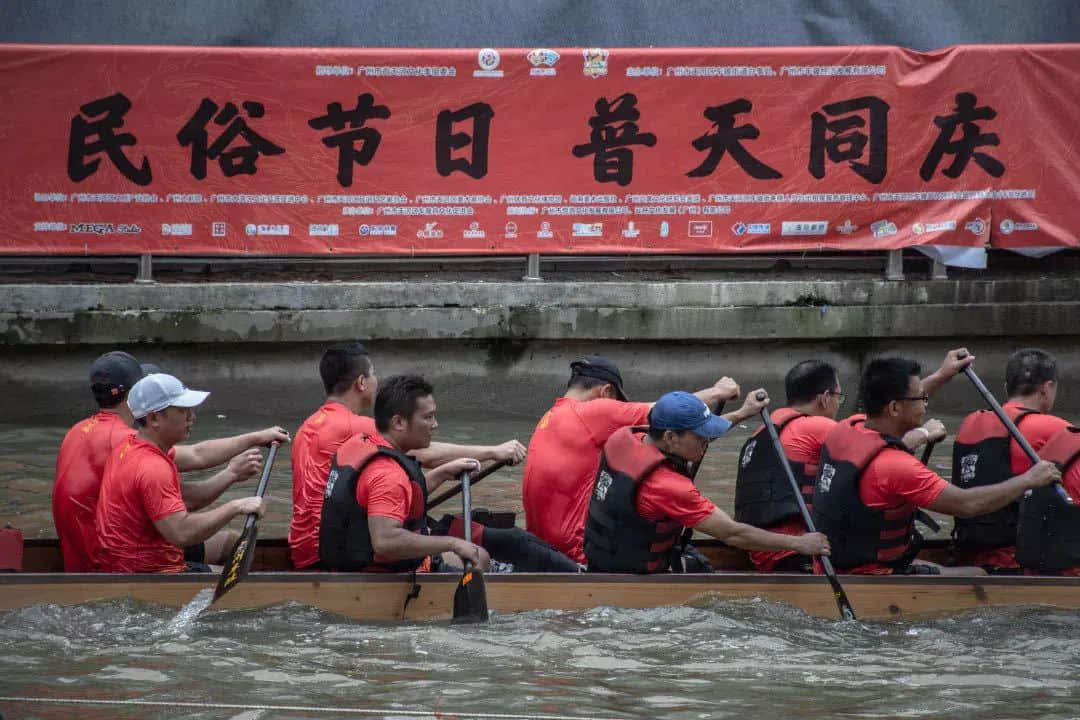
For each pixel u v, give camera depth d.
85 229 24.83
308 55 24.88
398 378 13.97
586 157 25.69
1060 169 26.03
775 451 15.06
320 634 13.23
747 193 25.94
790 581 13.95
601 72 25.42
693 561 15.06
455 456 15.72
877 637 13.43
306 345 25.69
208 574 13.46
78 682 11.78
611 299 25.94
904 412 14.02
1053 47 25.72
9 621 13.09
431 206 25.61
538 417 25.91
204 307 25.09
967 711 11.34
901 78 25.69
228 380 25.55
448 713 11.20
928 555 16.02
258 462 14.95
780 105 25.67
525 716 11.14
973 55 25.64
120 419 14.13
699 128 25.72
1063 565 14.36
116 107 24.56
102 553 13.59
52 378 24.97
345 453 13.87
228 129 24.92
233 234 25.27
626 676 12.13
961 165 25.98
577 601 13.84
